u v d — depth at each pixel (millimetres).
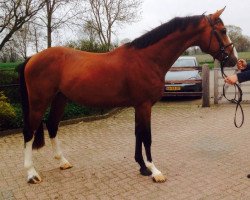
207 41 4059
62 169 4730
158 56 4062
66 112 8273
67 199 3770
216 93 9938
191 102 10875
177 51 4129
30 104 4379
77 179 4355
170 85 10703
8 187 4188
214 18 4023
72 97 4281
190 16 4082
